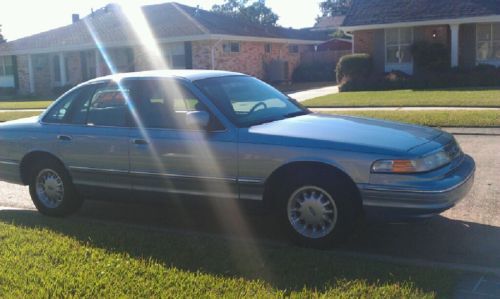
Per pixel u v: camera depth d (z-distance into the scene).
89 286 4.20
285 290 4.05
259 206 5.33
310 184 5.05
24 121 6.86
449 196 4.71
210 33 27.77
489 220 5.81
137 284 4.23
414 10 24.00
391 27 24.27
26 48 33.81
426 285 4.05
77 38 32.47
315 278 4.27
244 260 4.74
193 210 6.14
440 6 23.64
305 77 35.34
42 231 5.68
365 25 24.52
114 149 5.97
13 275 4.44
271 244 5.28
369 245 5.20
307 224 5.14
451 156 5.18
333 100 17.80
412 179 4.69
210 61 28.47
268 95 6.27
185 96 5.71
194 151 5.49
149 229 5.86
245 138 5.28
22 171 6.74
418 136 5.19
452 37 23.02
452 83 22.03
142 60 30.44
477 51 23.56
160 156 5.69
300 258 4.76
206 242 5.25
